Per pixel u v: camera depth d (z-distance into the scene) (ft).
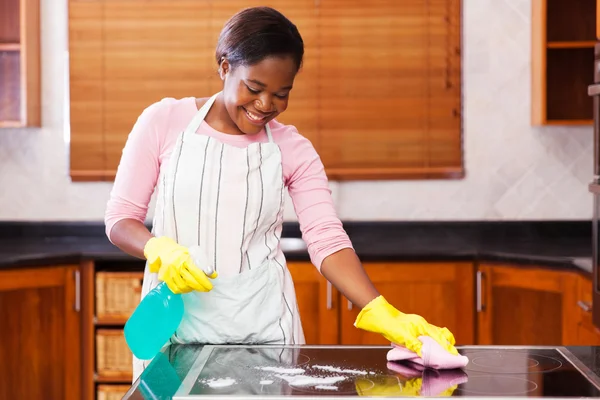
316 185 6.36
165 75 12.66
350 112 12.69
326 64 12.62
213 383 4.51
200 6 12.56
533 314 10.75
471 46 12.71
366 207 12.91
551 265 10.42
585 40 12.45
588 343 9.81
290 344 5.73
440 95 12.71
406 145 12.75
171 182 6.08
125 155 6.23
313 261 6.22
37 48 12.68
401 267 11.21
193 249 5.36
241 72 5.59
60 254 11.07
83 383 11.34
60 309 11.18
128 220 6.08
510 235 12.84
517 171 12.82
